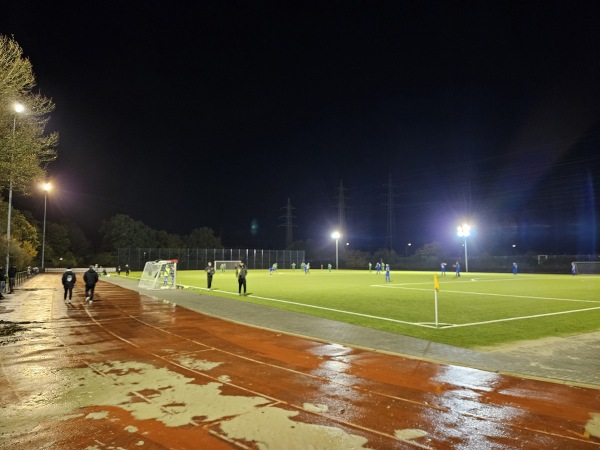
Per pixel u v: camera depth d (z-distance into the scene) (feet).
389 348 31.27
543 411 18.86
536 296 72.49
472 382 23.07
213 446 15.49
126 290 85.71
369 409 19.16
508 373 24.71
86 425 17.38
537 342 33.55
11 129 50.11
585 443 15.70
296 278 140.56
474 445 15.57
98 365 26.73
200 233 306.76
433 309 54.54
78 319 45.91
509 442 15.80
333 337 35.47
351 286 99.04
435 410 19.02
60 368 26.03
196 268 225.97
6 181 51.72
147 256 214.90
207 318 46.60
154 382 23.15
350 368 25.99
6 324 42.60
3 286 76.69
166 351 30.58
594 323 42.93
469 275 159.84
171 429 16.98
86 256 287.07
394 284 106.42
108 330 39.14
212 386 22.44
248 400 20.31
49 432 16.69
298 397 20.75
